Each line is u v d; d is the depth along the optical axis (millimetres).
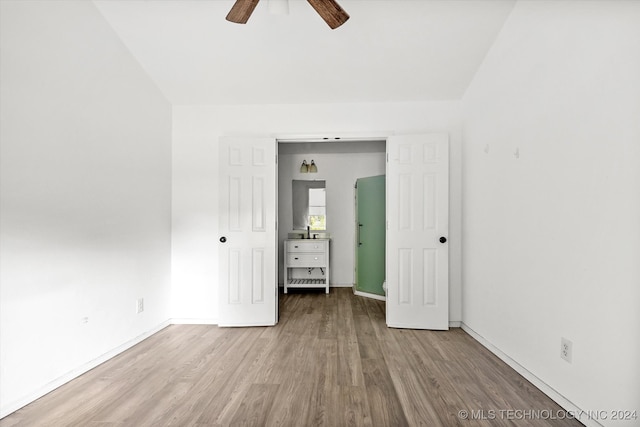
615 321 1758
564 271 2131
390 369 2654
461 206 3773
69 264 2504
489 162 3131
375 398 2213
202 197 3918
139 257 3336
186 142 3939
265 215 3828
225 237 3795
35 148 2234
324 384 2406
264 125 3945
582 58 1986
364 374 2564
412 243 3713
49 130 2336
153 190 3580
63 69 2447
